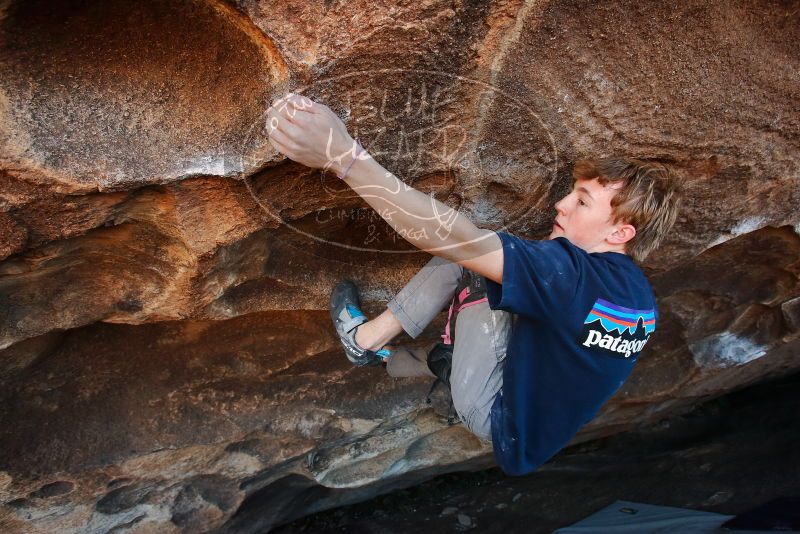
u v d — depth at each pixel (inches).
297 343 74.9
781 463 113.3
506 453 56.9
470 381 57.9
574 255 50.4
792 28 53.9
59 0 40.5
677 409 126.0
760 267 83.7
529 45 48.3
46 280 54.6
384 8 42.9
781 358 109.7
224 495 89.0
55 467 71.9
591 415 56.1
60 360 66.6
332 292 65.5
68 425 71.5
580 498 116.0
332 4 42.2
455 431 100.7
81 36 43.0
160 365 71.9
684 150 59.0
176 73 45.7
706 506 109.0
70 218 48.5
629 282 52.6
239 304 63.7
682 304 91.3
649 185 52.4
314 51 43.6
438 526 113.5
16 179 44.7
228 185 49.5
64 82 44.4
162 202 50.1
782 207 69.6
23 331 56.1
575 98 52.4
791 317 91.4
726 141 59.7
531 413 56.2
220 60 45.1
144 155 46.7
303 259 63.7
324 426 85.2
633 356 55.1
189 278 55.6
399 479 108.5
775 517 95.2
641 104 54.4
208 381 75.4
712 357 98.3
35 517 76.2
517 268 47.5
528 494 119.6
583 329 50.7
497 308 49.1
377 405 86.3
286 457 86.4
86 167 45.7
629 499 114.2
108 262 55.3
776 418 125.1
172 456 78.2
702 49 52.7
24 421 69.1
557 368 53.4
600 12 48.0
